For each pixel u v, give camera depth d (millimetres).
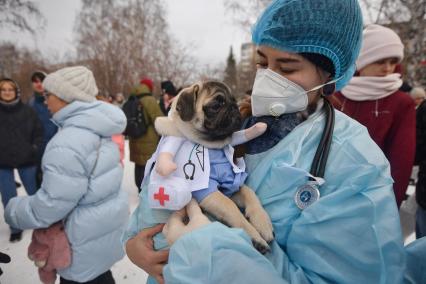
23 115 4035
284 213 1087
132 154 4980
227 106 1229
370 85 2363
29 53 22094
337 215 955
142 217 1314
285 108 1196
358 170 1022
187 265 889
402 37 9531
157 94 18391
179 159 1213
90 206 2176
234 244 909
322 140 1119
